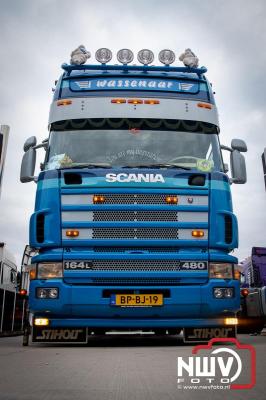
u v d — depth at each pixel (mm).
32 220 7438
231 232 7508
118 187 7355
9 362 5008
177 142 8086
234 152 8820
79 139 8031
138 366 4625
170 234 7297
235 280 7352
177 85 8547
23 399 2963
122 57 8805
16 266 15594
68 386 3475
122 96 8328
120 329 7969
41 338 7234
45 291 7094
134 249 7242
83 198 7344
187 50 9039
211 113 8492
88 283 7117
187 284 7184
